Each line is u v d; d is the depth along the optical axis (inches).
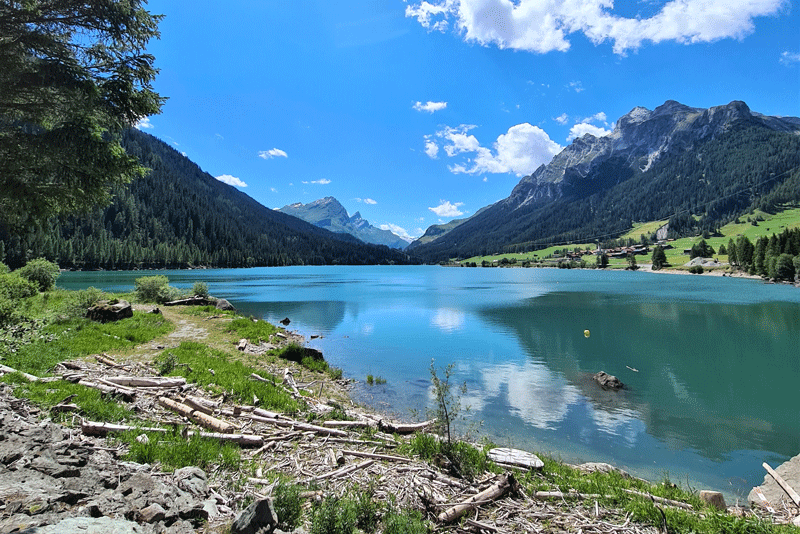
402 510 218.2
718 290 2721.5
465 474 284.0
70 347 563.2
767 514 292.0
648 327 1342.3
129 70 403.5
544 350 998.4
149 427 312.7
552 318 1534.2
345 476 270.4
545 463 346.9
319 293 2637.8
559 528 216.2
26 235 434.6
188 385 458.6
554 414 570.3
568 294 2524.6
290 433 351.3
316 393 579.8
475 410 578.2
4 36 343.6
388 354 935.7
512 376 766.5
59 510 153.2
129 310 926.4
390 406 575.2
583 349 1014.4
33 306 807.7
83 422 285.1
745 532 219.1
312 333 1195.3
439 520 214.1
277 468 281.0
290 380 600.4
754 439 503.2
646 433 513.0
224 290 2869.1
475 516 223.9
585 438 494.0
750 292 2554.1
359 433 378.0
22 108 382.0
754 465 434.3
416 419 516.7
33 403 310.0
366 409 552.4
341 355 918.4
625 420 555.5
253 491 233.0
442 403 339.6
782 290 2677.2
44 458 194.7
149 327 847.7
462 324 1390.3
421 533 189.2
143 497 179.0
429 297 2346.2
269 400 458.6
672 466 430.3
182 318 1086.4
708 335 1206.3
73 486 176.6
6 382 350.3
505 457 335.3
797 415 583.2
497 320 1485.0
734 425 546.3
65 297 959.6
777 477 341.4
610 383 713.6
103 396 373.7
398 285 3459.6
